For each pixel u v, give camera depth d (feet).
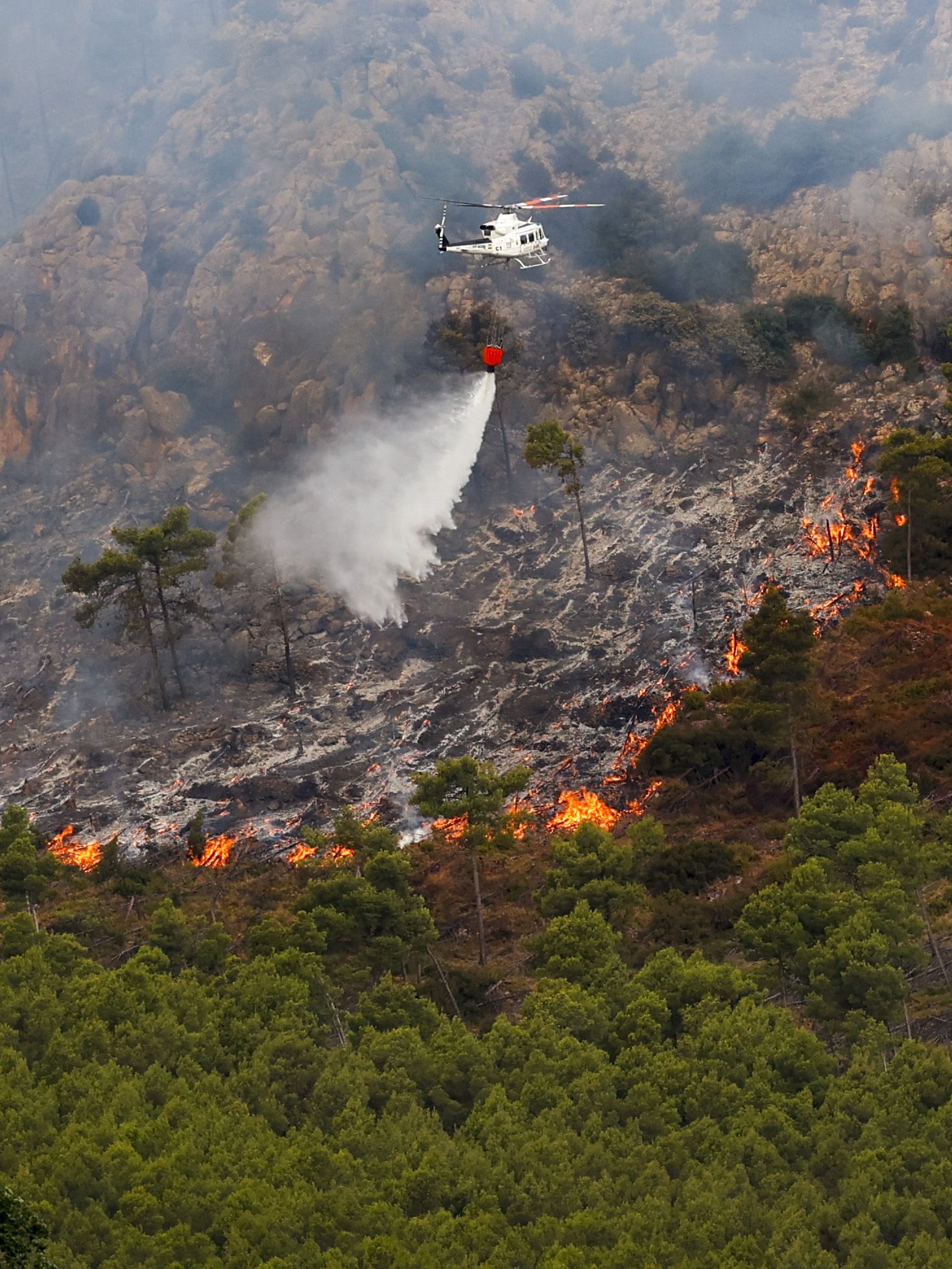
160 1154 245.24
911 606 444.96
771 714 367.45
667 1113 247.29
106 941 355.15
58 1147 243.19
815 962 276.41
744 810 381.19
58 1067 273.13
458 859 377.30
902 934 284.20
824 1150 236.63
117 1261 219.82
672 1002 279.08
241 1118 254.47
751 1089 248.73
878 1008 270.67
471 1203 230.27
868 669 419.33
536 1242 222.28
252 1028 280.10
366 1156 244.83
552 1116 247.29
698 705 399.03
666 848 351.67
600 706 437.58
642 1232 220.64
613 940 299.99
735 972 281.54
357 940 314.55
